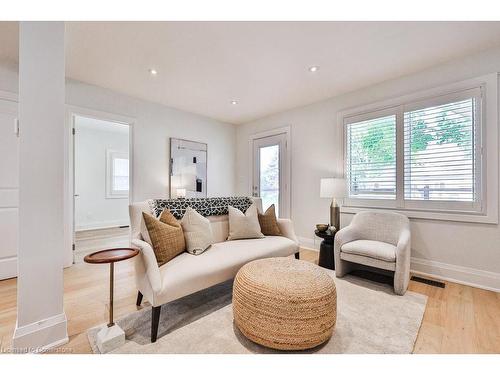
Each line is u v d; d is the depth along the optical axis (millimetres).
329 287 1577
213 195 4812
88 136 5863
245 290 1575
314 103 3881
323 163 3758
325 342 1572
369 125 3238
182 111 4312
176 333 1676
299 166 4078
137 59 2586
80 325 1765
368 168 3250
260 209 3242
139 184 3762
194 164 4484
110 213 6199
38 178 1508
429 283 2531
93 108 3262
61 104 1591
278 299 1456
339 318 1869
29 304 1472
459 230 2549
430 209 2730
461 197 2541
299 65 2703
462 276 2518
